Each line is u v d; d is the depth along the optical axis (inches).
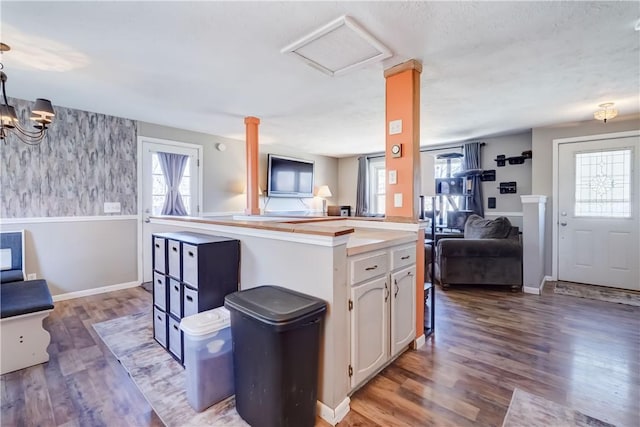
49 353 90.1
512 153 193.9
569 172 167.8
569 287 159.6
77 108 141.0
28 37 78.3
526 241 152.7
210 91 118.0
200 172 189.0
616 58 90.0
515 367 82.4
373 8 66.7
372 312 73.0
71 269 142.9
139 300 139.2
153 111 145.4
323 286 62.9
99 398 70.1
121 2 64.4
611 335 101.7
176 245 85.1
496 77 103.7
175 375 79.2
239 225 81.9
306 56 88.3
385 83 102.0
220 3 65.0
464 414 64.6
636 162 150.7
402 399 69.6
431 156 105.4
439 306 131.4
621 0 63.4
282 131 185.6
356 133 190.5
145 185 165.8
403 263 85.0
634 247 152.5
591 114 148.0
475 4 65.0
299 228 67.6
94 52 86.6
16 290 94.9
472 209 205.2
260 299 62.4
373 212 273.6
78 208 144.6
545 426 61.1
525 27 73.8
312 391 60.1
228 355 70.3
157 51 86.2
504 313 122.9
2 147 125.7
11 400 69.2
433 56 88.5
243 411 62.7
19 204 129.7
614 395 70.7
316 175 273.1
